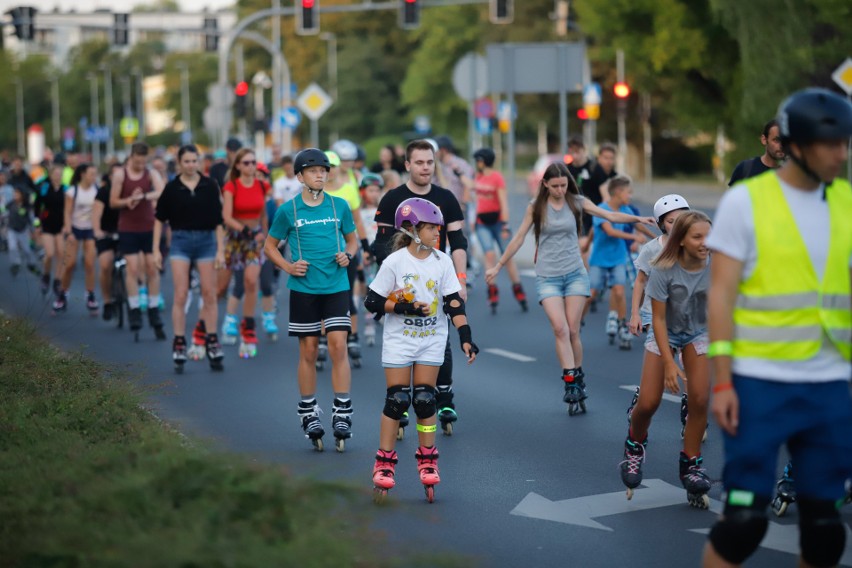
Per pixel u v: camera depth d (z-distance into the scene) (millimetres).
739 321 12531
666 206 21562
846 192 12641
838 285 12414
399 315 19484
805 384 12305
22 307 45281
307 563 12109
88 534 12625
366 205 38250
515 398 28656
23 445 18438
